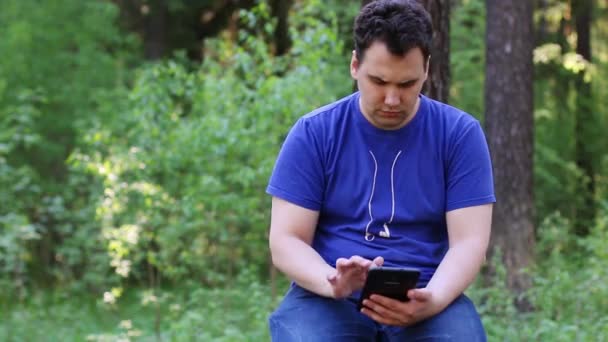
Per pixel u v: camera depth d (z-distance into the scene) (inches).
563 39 644.1
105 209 412.2
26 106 486.9
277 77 395.2
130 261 424.5
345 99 136.1
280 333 130.2
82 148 577.3
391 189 131.6
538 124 647.1
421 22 122.3
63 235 505.0
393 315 122.2
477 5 561.0
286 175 133.6
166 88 413.7
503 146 403.9
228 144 379.9
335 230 133.9
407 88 124.3
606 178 659.4
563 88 657.6
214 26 748.6
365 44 124.0
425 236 132.6
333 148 133.3
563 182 629.6
